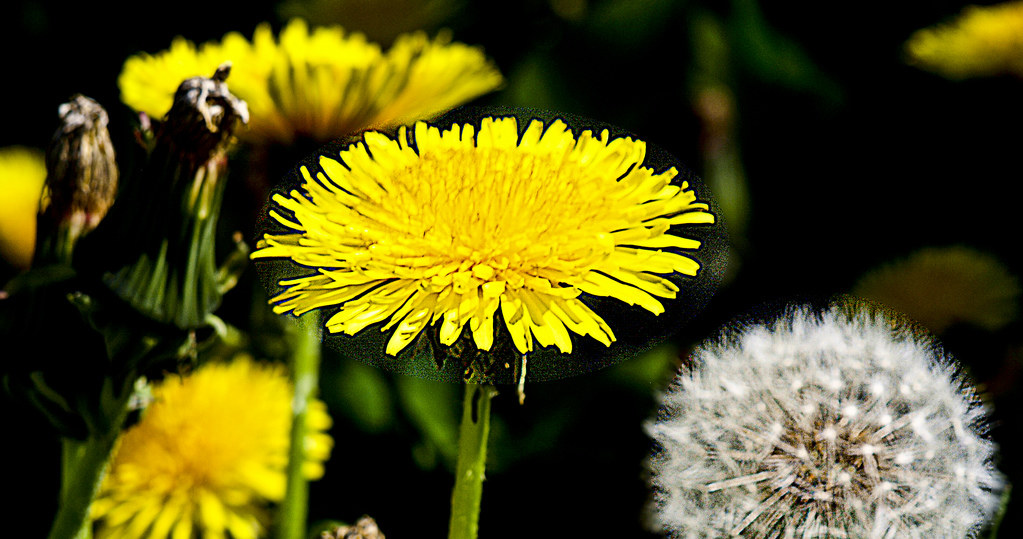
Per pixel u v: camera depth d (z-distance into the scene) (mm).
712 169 514
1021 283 537
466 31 554
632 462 448
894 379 343
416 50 385
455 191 325
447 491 438
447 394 446
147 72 379
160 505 382
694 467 338
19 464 398
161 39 534
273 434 394
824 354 346
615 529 442
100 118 332
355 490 437
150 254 327
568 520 444
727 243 367
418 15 471
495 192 324
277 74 366
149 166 327
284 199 328
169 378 390
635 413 453
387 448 440
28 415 332
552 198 325
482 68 391
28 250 433
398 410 444
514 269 321
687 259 324
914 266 524
